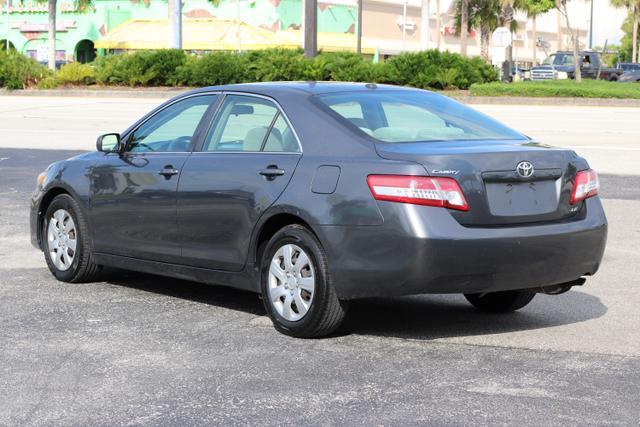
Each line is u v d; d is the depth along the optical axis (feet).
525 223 20.70
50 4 167.63
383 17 246.27
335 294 20.97
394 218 19.90
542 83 129.18
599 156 58.13
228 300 25.75
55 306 24.94
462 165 20.10
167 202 24.27
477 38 300.61
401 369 19.36
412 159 20.13
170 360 20.10
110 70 131.85
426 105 23.48
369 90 23.58
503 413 16.70
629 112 98.12
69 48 233.35
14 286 27.30
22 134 72.43
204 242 23.54
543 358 20.12
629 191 45.19
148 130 25.80
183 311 24.47
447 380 18.61
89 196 26.63
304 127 22.11
